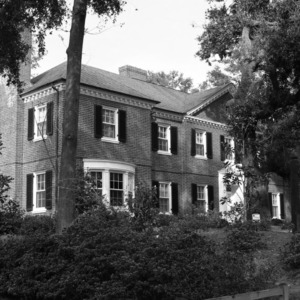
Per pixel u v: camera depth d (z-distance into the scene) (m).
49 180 23.23
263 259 11.07
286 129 19.62
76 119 11.59
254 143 18.45
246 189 15.01
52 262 8.38
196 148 30.61
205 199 30.41
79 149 22.97
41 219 17.52
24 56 15.72
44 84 23.75
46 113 24.08
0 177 13.69
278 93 20.17
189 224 12.03
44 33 14.80
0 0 13.66
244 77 20.70
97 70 29.61
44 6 13.97
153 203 15.59
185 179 29.36
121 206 16.47
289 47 18.53
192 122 30.39
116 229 8.70
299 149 19.98
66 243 8.57
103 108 24.56
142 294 7.56
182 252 7.98
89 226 8.95
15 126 25.39
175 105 30.83
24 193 24.77
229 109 19.77
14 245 9.62
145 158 26.25
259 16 20.78
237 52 22.70
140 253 7.84
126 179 24.23
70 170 11.29
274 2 20.09
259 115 19.70
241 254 9.41
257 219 16.61
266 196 20.61
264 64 20.06
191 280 7.80
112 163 23.55
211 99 31.58
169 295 7.53
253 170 16.31
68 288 7.72
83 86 23.50
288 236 15.71
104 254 7.93
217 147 31.70
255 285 8.53
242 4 21.83
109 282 7.48
